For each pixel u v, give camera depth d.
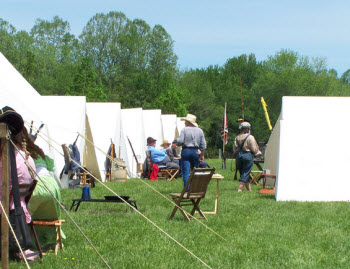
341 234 7.11
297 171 11.03
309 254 5.93
